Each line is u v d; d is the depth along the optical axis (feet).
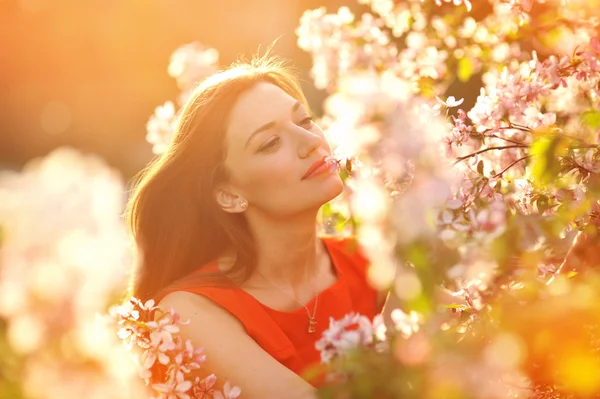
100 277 8.33
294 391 7.74
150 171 9.58
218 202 9.07
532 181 6.33
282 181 8.57
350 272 9.32
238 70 9.29
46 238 8.13
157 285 9.48
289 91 9.36
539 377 4.49
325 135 9.27
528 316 4.03
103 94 66.23
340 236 9.89
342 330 4.75
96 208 8.27
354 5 15.51
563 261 6.27
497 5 8.74
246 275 8.96
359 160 6.83
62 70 68.44
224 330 8.35
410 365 4.08
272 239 8.97
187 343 6.91
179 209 9.38
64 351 7.87
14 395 7.91
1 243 8.17
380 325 4.74
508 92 6.84
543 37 8.08
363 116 4.50
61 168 8.29
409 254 4.25
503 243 4.40
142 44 63.87
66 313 7.94
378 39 9.66
